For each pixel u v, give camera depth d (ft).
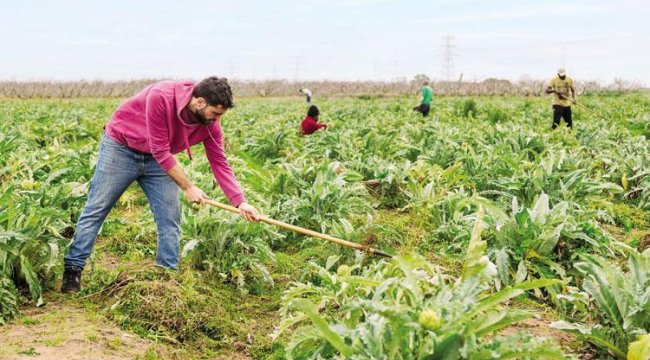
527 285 11.68
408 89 192.13
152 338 14.64
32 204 16.71
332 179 26.30
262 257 20.39
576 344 14.48
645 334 12.78
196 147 44.88
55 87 186.70
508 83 178.50
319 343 12.75
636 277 14.25
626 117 71.36
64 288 16.79
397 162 37.81
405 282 13.05
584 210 23.89
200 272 18.98
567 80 56.24
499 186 27.02
